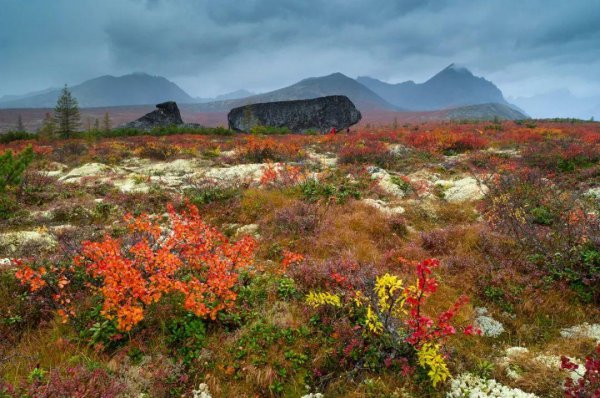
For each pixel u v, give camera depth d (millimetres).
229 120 53719
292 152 20500
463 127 35375
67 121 43188
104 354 4984
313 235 9000
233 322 5586
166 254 5508
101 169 17828
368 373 4715
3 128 187375
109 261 5238
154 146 23844
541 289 6434
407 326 5270
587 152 15867
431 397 4359
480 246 8195
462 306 6078
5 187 11992
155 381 4527
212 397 4438
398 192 13070
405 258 7852
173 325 5359
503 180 11781
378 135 29000
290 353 4961
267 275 6914
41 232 8922
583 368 4547
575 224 7691
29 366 4723
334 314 5695
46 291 5953
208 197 12047
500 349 5199
